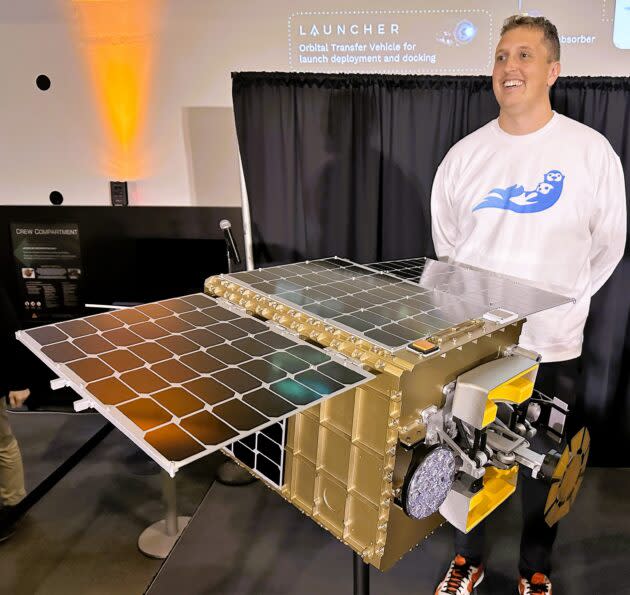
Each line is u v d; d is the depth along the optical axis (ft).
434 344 3.72
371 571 7.09
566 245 6.46
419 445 3.82
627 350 9.29
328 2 8.73
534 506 6.11
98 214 8.88
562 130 6.44
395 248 9.23
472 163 6.95
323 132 8.63
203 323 4.39
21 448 9.90
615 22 8.42
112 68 9.48
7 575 7.11
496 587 6.92
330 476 4.14
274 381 3.43
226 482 8.84
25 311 9.46
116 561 7.38
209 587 6.81
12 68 9.63
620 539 7.82
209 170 9.86
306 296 4.71
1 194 10.32
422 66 8.84
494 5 8.50
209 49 9.18
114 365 3.57
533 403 4.87
